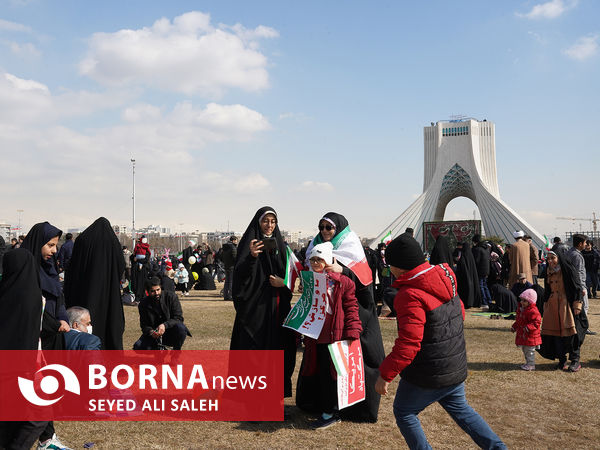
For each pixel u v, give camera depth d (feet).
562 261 20.59
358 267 14.33
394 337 27.40
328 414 13.87
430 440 13.16
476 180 260.42
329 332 13.53
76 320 14.65
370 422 14.29
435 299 9.62
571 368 20.48
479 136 270.46
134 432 13.35
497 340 27.02
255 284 14.58
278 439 13.00
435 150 273.75
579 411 15.67
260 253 14.79
